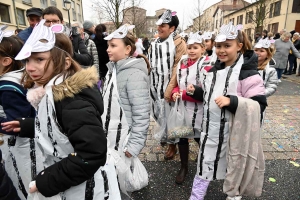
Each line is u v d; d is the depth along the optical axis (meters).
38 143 1.21
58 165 1.09
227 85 1.81
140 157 3.10
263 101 1.82
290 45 7.87
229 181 1.87
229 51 1.80
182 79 2.53
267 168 2.78
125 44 1.97
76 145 1.07
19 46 1.70
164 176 2.67
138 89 1.95
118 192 1.41
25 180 1.64
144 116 1.99
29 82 1.34
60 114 1.09
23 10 17.38
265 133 3.80
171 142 2.82
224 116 1.83
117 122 1.85
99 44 5.13
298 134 3.76
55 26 1.24
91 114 1.08
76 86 1.08
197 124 2.41
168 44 2.76
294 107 5.32
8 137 1.59
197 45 2.46
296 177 2.60
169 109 2.77
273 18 26.83
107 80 2.01
